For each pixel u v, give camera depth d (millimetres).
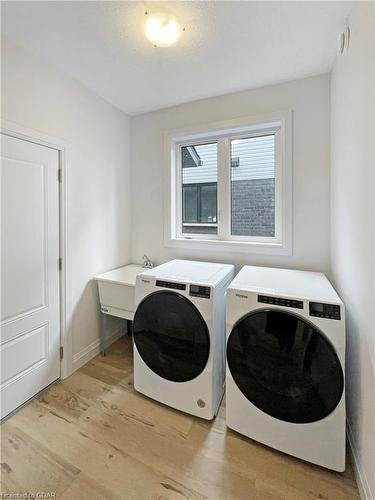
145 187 2729
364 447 1196
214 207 2549
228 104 2266
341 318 1250
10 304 1646
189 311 1614
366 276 1188
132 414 1691
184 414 1697
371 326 1124
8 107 1564
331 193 1944
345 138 1523
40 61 1750
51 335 1942
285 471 1316
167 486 1244
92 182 2279
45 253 1869
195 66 1856
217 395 1705
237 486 1245
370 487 1105
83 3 1308
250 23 1439
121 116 2611
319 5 1323
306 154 2035
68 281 2061
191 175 2639
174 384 1705
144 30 1486
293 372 1339
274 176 2285
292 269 2119
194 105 2410
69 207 2049
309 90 1998
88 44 1616
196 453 1418
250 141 2371
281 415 1375
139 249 2811
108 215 2496
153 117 2621
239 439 1508
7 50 1543
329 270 2020
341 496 1202
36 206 1784
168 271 1950
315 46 1642
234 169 2445
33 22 1430
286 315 1344
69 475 1288
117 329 2717
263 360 1408
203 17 1395
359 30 1237
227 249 2359
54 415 1674
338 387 1250
